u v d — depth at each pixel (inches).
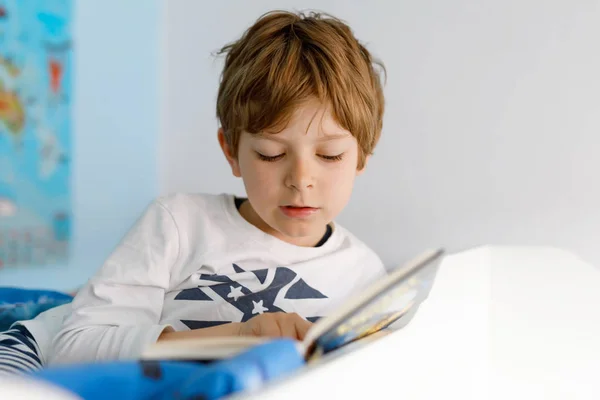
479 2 77.5
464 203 79.6
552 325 29.6
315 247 42.9
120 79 98.0
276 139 35.1
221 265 39.4
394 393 19.6
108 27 96.9
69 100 94.7
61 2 93.1
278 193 35.6
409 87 81.7
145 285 37.3
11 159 90.9
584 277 31.7
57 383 16.9
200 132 97.4
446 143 80.2
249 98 36.5
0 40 89.3
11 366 34.1
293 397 14.8
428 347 23.3
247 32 42.9
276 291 40.0
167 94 99.0
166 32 97.8
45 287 93.2
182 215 40.7
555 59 74.4
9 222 91.1
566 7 73.6
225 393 15.6
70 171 95.5
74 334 33.6
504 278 30.3
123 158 99.0
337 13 85.8
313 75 35.9
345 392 16.8
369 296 19.7
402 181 82.7
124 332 32.0
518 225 77.1
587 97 73.2
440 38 79.9
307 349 18.7
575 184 74.2
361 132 38.0
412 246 82.1
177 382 18.3
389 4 82.2
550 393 27.6
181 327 38.0
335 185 36.1
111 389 17.8
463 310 27.3
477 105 78.4
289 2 89.5
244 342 19.6
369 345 19.1
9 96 90.3
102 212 98.4
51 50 93.0
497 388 26.7
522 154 76.6
